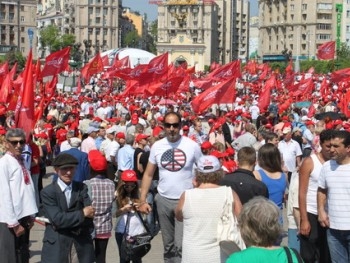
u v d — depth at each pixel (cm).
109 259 1427
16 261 1064
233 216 880
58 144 2511
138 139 1662
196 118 2656
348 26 18850
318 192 1006
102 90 6781
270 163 1136
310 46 19550
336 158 977
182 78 3794
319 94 5497
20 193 1046
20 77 3403
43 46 18288
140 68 4509
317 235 1060
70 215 955
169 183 1138
